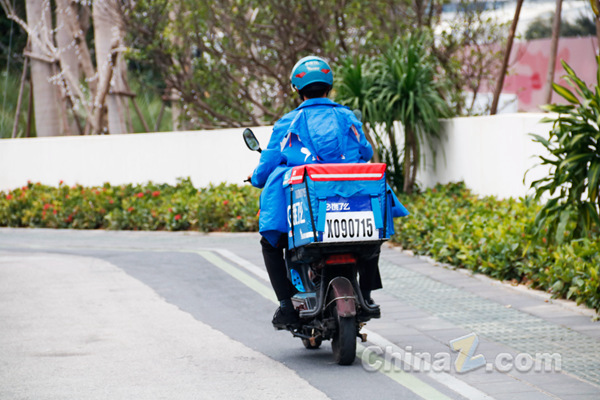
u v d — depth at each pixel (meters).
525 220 13.96
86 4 31.94
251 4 26.34
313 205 8.25
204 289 13.48
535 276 11.97
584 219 11.48
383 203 8.42
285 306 9.08
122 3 29.03
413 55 19.88
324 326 8.57
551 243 12.43
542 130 16.78
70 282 14.34
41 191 26.41
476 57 26.36
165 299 12.79
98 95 31.48
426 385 7.90
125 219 22.19
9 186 30.19
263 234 8.79
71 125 42.16
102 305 12.41
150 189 25.27
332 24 25.80
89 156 28.31
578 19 27.58
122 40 29.05
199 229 20.78
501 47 25.05
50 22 33.53
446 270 13.95
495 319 10.51
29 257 17.36
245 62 26.83
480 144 19.02
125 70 32.53
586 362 8.47
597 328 9.84
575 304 10.98
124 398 7.75
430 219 15.94
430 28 24.48
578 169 11.30
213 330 10.68
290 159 8.80
